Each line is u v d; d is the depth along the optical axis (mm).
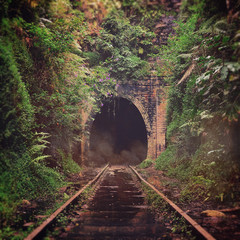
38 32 8484
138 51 20828
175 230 4605
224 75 5980
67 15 9078
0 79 6387
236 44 5852
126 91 20766
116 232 4523
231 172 6926
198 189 7781
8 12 7547
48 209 6039
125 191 10156
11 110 6605
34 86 9750
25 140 7852
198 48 8750
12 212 5117
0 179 5750
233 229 4582
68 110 12250
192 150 12680
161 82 20797
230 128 7426
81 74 12320
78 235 4324
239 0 6277
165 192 9000
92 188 10219
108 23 18328
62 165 13156
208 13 7402
